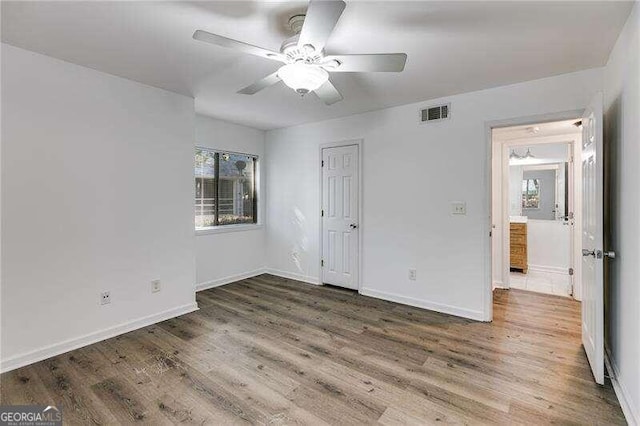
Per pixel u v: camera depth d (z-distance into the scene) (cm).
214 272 430
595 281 202
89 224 261
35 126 231
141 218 295
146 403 186
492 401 187
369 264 386
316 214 441
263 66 256
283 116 407
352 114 395
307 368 224
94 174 263
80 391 197
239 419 173
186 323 305
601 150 197
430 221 337
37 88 232
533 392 195
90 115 260
